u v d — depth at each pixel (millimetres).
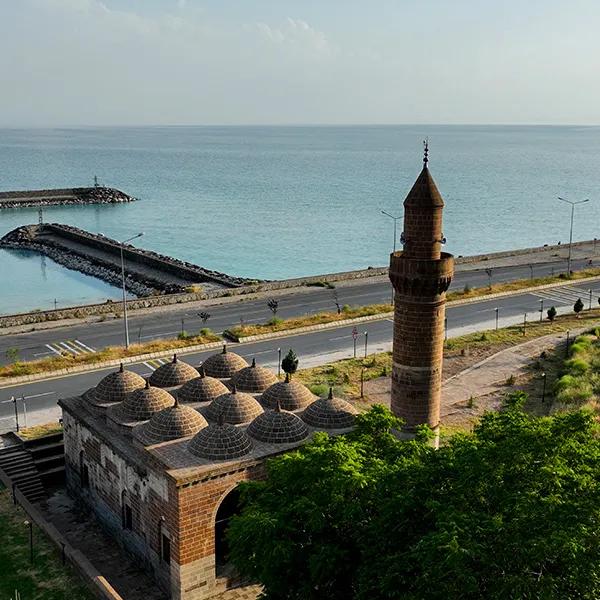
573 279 113188
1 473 48625
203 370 47281
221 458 38031
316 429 42469
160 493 37812
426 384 42719
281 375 69250
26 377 67812
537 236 193375
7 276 136500
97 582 36406
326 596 29516
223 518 40031
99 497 45062
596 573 23594
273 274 148250
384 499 28828
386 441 35219
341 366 73312
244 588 39438
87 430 44781
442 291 41625
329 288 108812
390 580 25438
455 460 29438
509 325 89375
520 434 28766
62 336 82375
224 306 97312
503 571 24219
